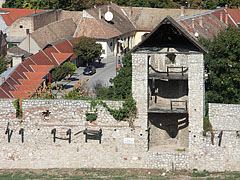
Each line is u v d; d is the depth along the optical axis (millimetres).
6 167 172625
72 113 171000
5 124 171625
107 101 170500
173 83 181125
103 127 171000
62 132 171375
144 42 169250
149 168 171000
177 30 169875
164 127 179250
